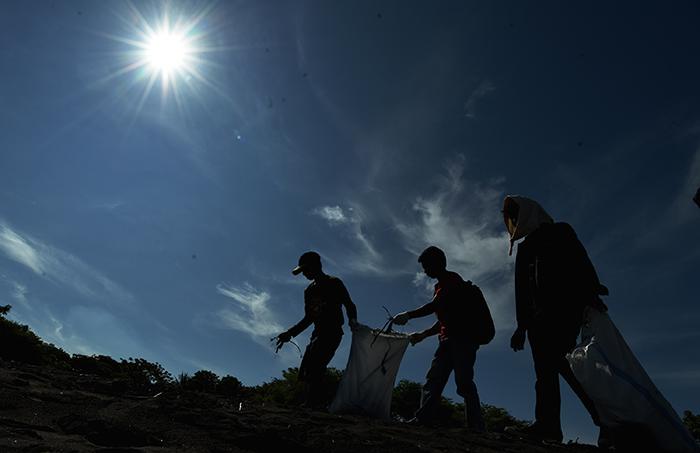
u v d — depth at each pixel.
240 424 1.87
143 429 1.62
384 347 3.94
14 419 1.50
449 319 3.36
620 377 2.52
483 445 2.35
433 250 3.58
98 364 24.03
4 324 18.12
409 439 2.24
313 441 1.86
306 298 4.39
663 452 2.36
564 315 3.00
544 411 3.04
